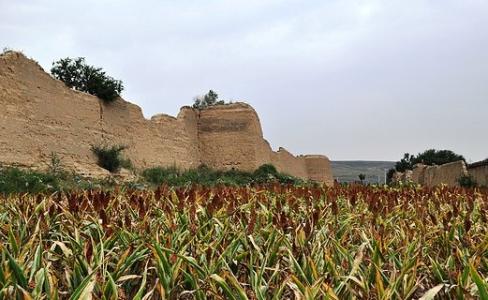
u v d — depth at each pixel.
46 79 21.70
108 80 26.20
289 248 3.96
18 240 3.86
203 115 39.28
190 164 36.25
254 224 4.73
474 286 3.32
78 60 26.14
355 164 142.38
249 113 38.69
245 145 38.12
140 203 5.54
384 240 4.32
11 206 5.97
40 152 20.67
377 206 6.31
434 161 62.94
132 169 26.83
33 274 3.11
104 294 2.97
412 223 5.91
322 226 4.88
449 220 5.58
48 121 21.48
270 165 37.25
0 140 18.53
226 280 3.41
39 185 15.02
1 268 2.95
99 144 25.17
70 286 3.26
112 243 4.11
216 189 9.42
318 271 3.49
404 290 3.22
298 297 2.83
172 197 6.76
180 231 4.48
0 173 16.27
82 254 3.52
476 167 28.36
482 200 8.55
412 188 12.12
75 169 22.22
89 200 6.18
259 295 3.07
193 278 3.33
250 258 3.89
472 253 4.45
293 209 6.16
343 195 8.79
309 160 59.53
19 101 19.80
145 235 4.27
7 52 19.77
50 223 4.80
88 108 24.69
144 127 30.39
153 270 3.73
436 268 3.78
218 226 4.73
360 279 3.35
